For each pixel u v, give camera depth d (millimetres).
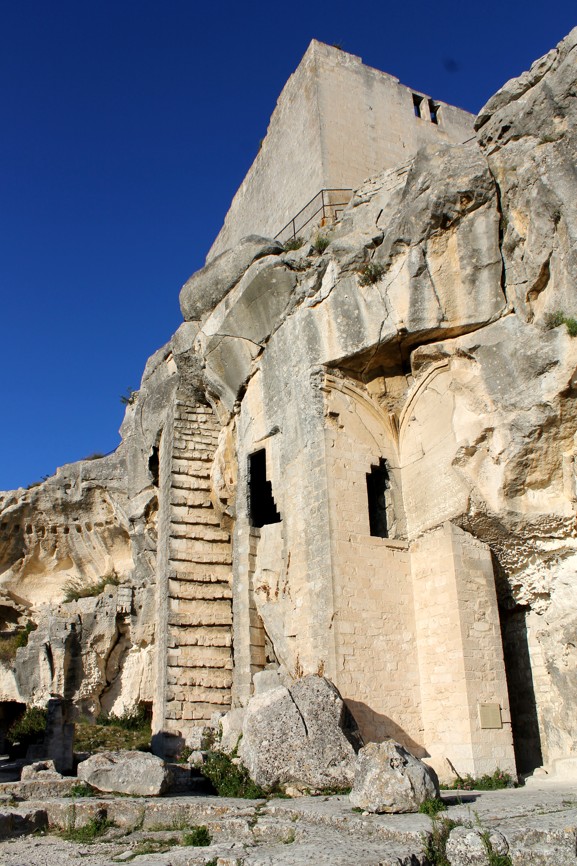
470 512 16828
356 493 18062
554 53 16188
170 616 22984
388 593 17562
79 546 40094
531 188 15891
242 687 19953
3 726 33469
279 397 19938
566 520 15836
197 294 22703
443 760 15742
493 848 8398
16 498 39344
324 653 16656
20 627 39562
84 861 9461
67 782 13672
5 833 11312
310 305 19125
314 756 13680
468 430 16938
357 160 23422
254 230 27188
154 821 11680
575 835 8672
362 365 18594
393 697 16719
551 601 17078
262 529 20984
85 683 33531
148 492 30719
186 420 25281
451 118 26453
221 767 14508
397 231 17625
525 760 17344
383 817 9977
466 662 16234
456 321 17141
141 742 26281
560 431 15641
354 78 24500
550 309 15578
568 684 16359
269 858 8352
